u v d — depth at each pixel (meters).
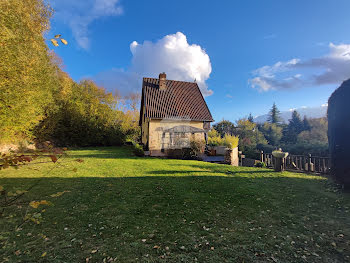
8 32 6.76
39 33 9.60
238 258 2.92
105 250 3.11
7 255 2.93
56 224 3.91
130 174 8.34
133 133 28.25
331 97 6.56
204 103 19.69
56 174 8.08
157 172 8.77
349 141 5.79
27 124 12.38
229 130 45.56
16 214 4.25
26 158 1.98
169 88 20.14
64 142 21.47
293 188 6.36
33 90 10.82
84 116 22.80
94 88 25.78
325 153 23.88
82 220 4.11
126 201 5.22
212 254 3.03
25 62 8.87
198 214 4.46
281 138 50.34
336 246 3.19
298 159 10.33
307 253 3.02
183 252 3.08
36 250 3.07
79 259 2.88
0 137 11.30
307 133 42.16
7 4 7.16
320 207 4.77
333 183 6.59
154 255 3.00
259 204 5.03
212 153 16.61
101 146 24.59
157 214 4.45
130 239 3.43
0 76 7.68
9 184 6.52
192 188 6.39
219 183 7.00
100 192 5.92
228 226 3.91
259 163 13.89
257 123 61.75
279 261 2.85
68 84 21.94
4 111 9.40
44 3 10.34
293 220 4.13
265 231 3.70
